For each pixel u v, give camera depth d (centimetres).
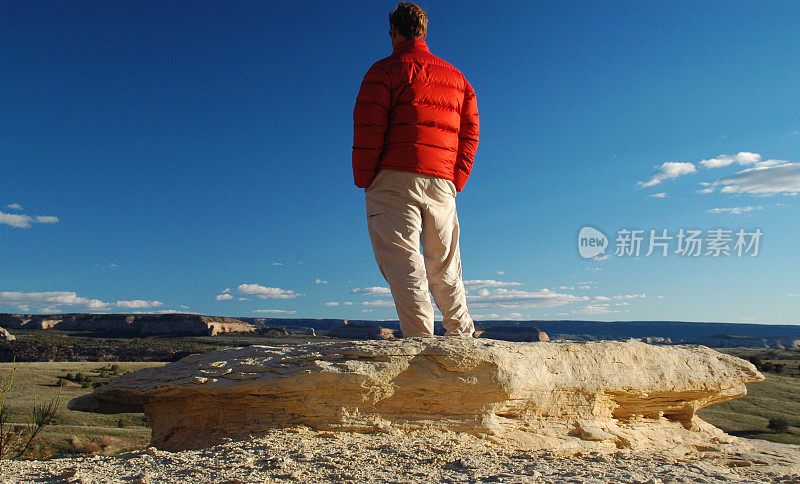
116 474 378
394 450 427
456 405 495
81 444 2041
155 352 7319
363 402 484
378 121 501
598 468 413
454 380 488
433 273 563
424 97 506
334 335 7981
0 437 711
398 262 519
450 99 518
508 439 496
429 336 515
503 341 549
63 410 2769
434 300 576
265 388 488
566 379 551
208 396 532
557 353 560
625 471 401
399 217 519
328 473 366
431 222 533
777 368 4722
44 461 445
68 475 378
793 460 550
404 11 533
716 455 570
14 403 2852
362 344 502
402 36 540
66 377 4253
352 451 421
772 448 628
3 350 7300
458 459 415
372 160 511
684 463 461
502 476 360
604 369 579
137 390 563
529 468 395
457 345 499
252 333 11250
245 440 468
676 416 672
